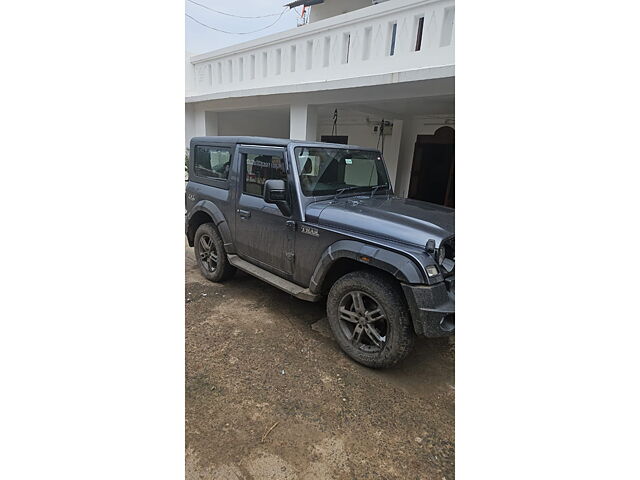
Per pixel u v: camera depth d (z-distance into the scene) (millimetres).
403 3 4984
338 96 5801
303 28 6238
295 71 6570
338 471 1860
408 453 1991
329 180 3412
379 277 2609
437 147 7504
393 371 2723
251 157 3566
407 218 2844
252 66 7469
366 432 2123
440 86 4723
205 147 4262
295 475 1823
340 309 2842
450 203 7383
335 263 2873
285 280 3354
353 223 2773
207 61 8492
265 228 3416
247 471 1827
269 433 2072
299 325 3318
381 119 7984
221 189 3979
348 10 10820
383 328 2746
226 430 2078
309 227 3008
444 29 4730
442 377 2684
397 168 8008
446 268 2514
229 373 2594
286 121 10867
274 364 2723
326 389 2473
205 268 4359
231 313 3502
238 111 8586
